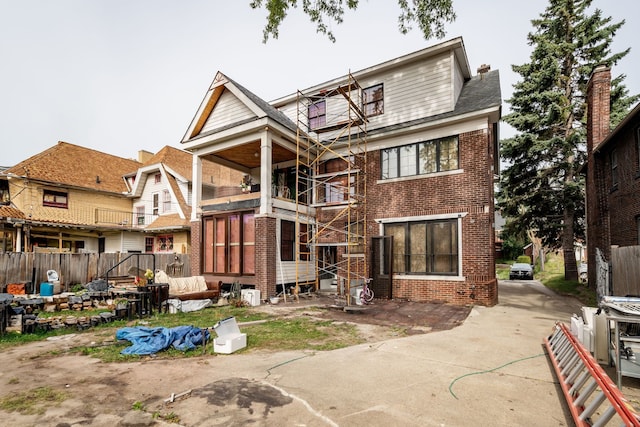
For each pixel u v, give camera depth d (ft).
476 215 38.29
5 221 58.03
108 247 75.77
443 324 27.84
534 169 73.10
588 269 49.57
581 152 70.79
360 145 47.62
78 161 81.61
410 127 42.65
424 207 41.65
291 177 54.49
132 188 82.17
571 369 14.87
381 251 43.68
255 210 42.29
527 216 73.26
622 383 15.70
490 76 47.88
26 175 67.36
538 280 77.15
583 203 66.59
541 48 71.36
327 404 13.25
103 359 19.17
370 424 11.73
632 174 38.11
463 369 17.08
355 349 20.66
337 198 49.11
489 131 41.01
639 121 36.24
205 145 48.16
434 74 44.37
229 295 40.52
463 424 11.73
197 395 14.12
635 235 37.86
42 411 12.79
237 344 20.66
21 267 45.09
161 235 77.77
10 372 17.13
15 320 25.88
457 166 40.52
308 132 52.90
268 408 12.93
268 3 33.58
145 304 32.27
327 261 52.03
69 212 73.20
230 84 45.68
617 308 16.88
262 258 40.83
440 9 32.17
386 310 34.37
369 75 49.52
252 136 43.88
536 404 13.23
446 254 40.09
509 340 22.68
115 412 12.69
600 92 47.62
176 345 20.99
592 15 72.08
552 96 68.23
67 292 46.21
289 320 29.53
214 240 46.52
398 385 15.07
